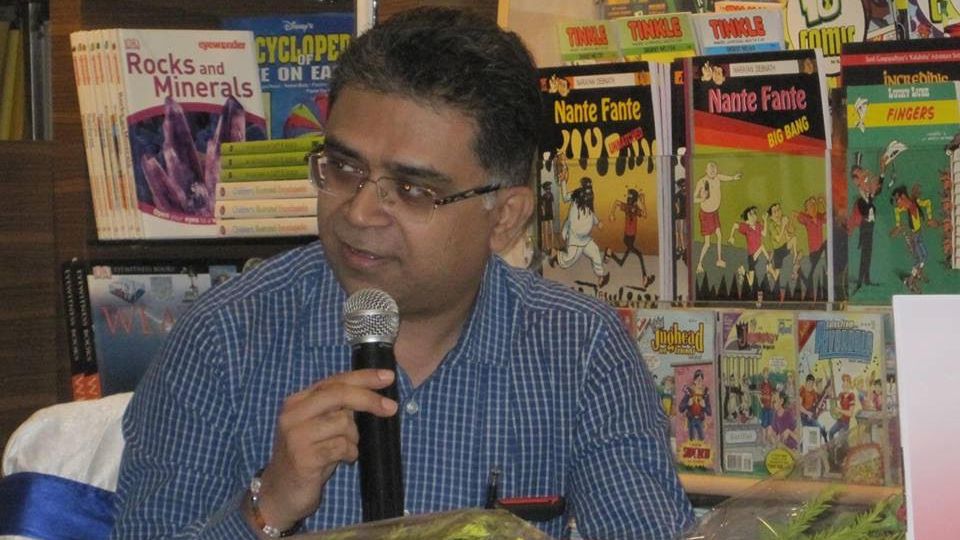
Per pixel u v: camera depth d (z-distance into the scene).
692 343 2.65
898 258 2.52
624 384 2.15
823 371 2.54
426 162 1.80
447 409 2.09
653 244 2.68
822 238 2.56
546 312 2.18
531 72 1.95
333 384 1.69
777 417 2.58
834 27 2.59
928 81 2.48
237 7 3.37
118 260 3.26
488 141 1.85
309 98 3.25
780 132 2.57
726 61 2.61
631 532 1.97
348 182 1.83
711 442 2.64
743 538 1.36
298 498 1.69
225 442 1.99
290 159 3.07
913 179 2.50
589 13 2.78
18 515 1.98
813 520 1.30
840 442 1.42
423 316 1.98
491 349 2.10
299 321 2.07
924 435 1.19
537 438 2.11
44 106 3.68
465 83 1.81
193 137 3.19
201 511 1.93
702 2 2.70
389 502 1.68
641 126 2.67
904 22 2.54
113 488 2.03
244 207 3.10
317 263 2.13
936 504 1.18
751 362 2.60
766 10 2.64
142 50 3.16
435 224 1.83
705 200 2.65
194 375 1.99
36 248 3.38
